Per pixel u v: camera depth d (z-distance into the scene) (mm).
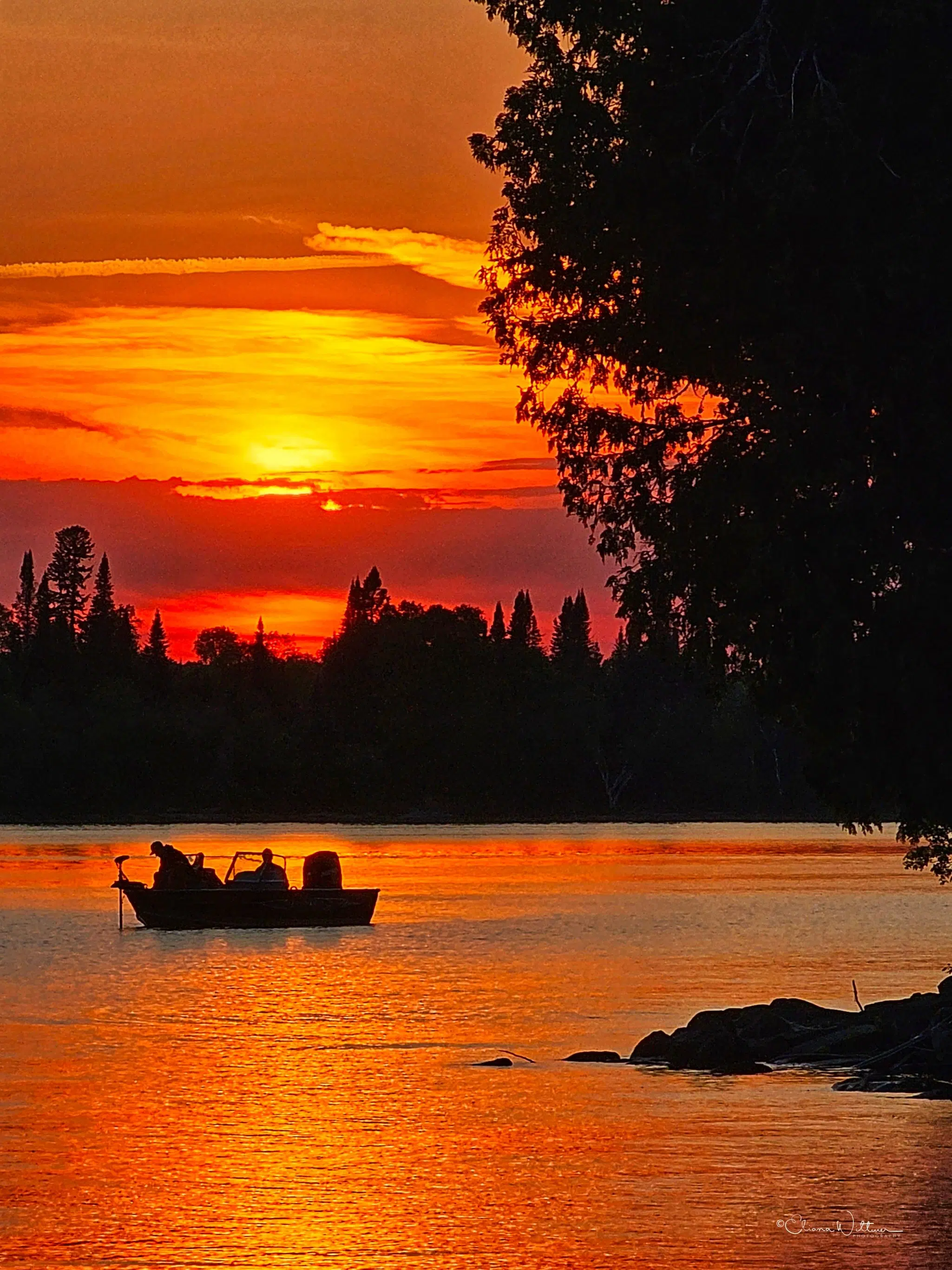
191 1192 40031
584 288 57812
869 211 48469
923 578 48312
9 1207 38688
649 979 85062
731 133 50312
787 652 52000
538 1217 37594
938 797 52188
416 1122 48000
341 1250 35281
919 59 48219
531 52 57375
